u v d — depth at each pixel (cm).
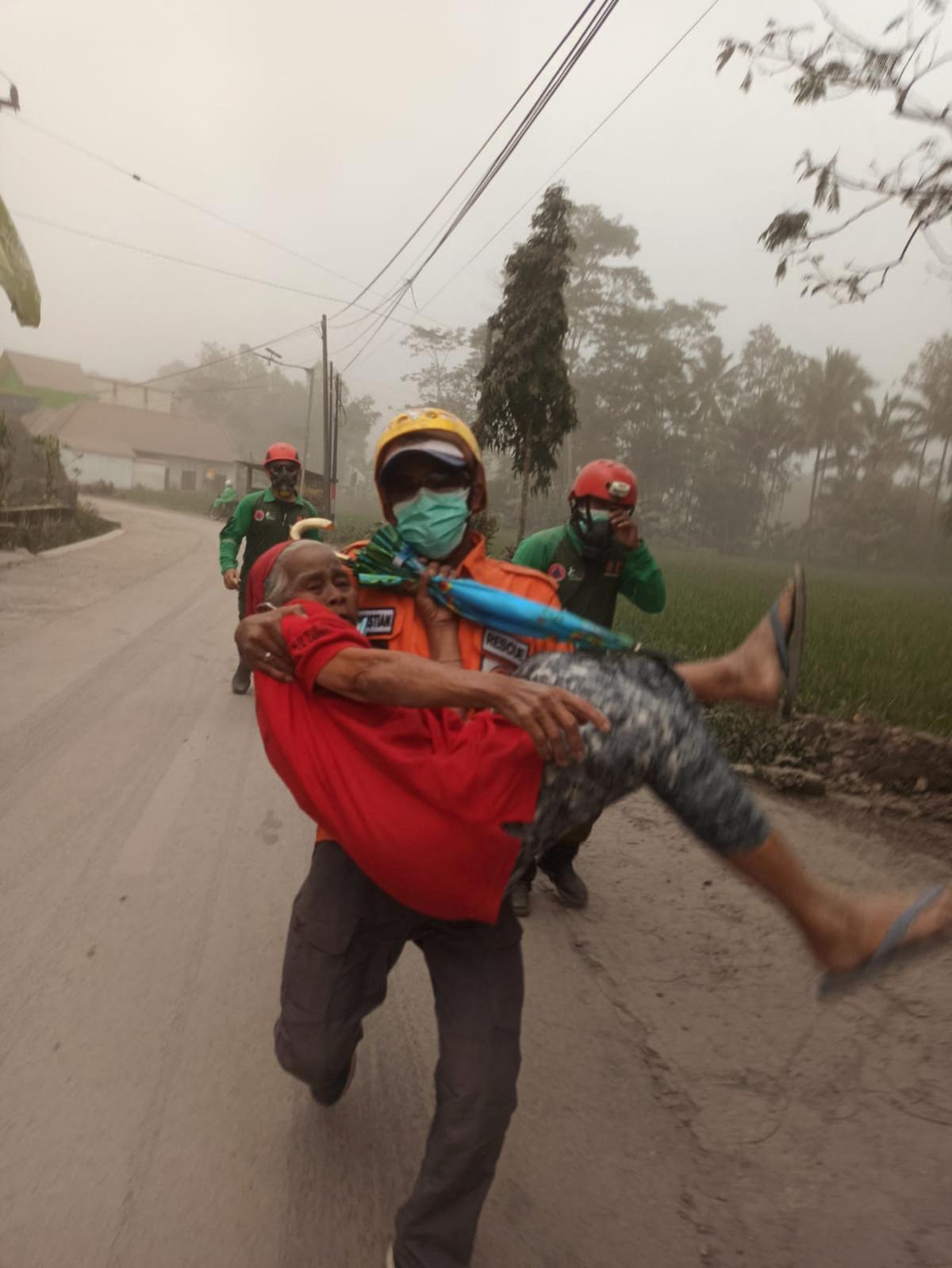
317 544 245
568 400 1625
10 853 496
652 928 454
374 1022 363
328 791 205
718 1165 293
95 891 457
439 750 200
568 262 1595
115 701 823
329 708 209
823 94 643
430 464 238
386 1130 301
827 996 209
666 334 6894
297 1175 278
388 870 200
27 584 1570
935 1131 310
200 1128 296
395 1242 223
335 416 3844
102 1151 283
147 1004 363
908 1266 255
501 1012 224
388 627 241
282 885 476
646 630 1252
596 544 422
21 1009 355
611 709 195
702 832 202
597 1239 261
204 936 418
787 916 208
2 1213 257
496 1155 220
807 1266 254
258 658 216
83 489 6366
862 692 895
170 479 7506
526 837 198
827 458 7438
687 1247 260
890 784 674
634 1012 379
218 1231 256
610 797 200
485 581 252
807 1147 301
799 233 688
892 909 204
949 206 655
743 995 394
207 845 521
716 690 226
